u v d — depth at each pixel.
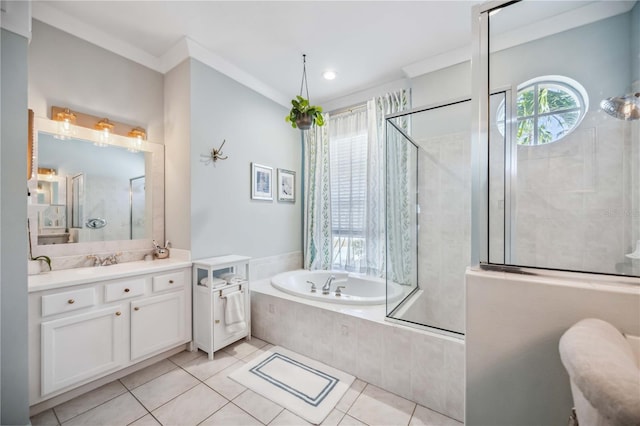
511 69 1.38
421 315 2.01
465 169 1.97
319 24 2.19
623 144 1.36
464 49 2.48
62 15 2.06
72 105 2.14
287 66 2.82
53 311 1.62
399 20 2.14
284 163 3.56
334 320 2.11
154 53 2.60
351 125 3.38
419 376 1.74
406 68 2.78
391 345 1.85
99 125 2.25
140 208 2.53
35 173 1.94
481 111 1.22
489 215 1.19
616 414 0.50
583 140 1.38
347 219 3.40
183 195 2.51
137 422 1.54
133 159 2.50
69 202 2.13
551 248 1.23
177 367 2.10
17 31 1.40
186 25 2.21
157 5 1.98
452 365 1.63
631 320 0.81
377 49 2.52
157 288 2.14
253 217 3.11
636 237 1.24
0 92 1.35
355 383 1.93
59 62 2.08
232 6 1.99
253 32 2.30
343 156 3.44
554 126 1.40
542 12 1.51
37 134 1.97
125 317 1.95
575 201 1.29
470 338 1.04
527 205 1.27
